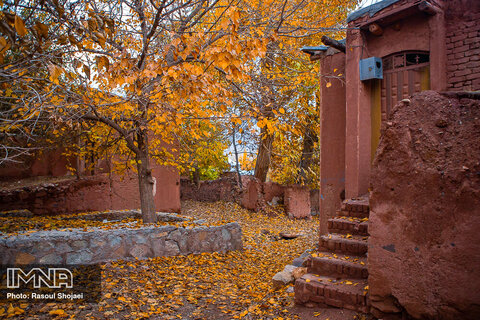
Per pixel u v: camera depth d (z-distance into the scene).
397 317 3.44
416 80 6.39
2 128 4.67
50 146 8.39
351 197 6.77
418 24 6.25
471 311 2.95
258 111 6.31
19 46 3.12
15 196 10.23
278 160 18.27
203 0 5.64
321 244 5.14
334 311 3.96
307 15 8.40
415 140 3.40
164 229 6.88
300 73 8.49
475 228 2.95
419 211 3.27
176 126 6.54
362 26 6.69
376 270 3.55
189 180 21.17
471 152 3.08
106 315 4.04
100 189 11.73
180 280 5.65
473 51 5.81
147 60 6.16
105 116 6.75
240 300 4.91
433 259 3.16
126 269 5.82
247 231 11.53
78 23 3.68
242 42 5.11
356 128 6.75
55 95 5.03
